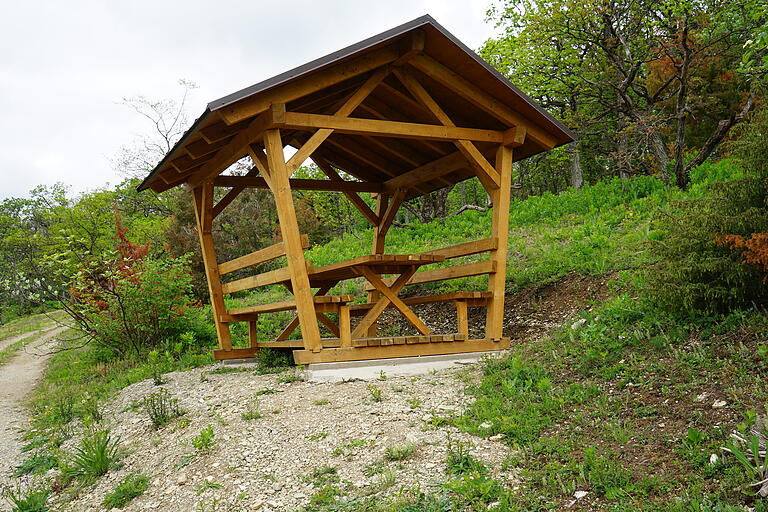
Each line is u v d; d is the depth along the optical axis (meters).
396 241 17.69
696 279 5.92
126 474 5.34
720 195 6.14
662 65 16.72
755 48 7.97
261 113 6.88
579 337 6.88
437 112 7.57
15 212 43.19
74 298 13.37
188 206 18.78
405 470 4.23
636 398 4.82
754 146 5.68
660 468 3.69
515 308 9.57
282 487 4.30
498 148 8.21
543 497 3.63
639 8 16.22
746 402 4.15
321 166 10.73
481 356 7.67
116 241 15.30
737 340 5.23
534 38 17.55
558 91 18.91
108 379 10.51
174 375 9.17
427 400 5.88
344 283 13.95
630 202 13.55
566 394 5.25
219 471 4.79
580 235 11.80
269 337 11.78
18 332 25.58
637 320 6.63
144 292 11.95
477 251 8.34
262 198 21.62
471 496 3.69
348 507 3.80
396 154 9.88
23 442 7.45
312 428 5.33
